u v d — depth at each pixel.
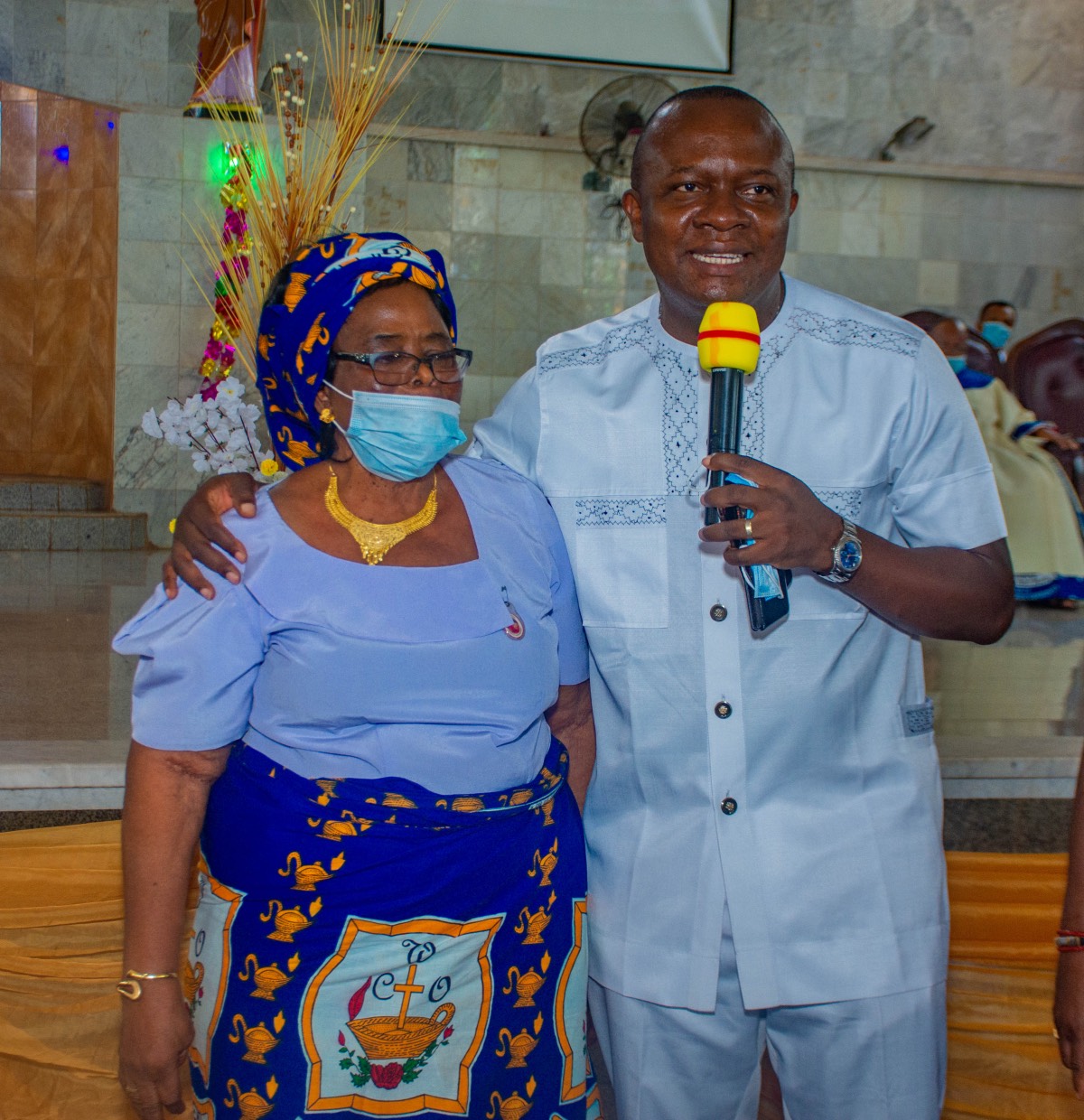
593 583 1.64
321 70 8.34
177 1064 1.43
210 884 1.48
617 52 9.23
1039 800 2.57
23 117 9.41
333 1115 1.42
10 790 2.33
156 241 8.50
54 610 4.96
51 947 2.29
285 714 1.43
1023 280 10.09
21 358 9.69
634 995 1.64
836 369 1.61
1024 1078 2.41
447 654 1.43
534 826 1.52
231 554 1.42
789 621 1.58
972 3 9.84
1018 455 6.47
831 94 9.75
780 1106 2.31
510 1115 1.50
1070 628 5.50
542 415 1.68
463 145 9.06
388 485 1.48
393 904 1.41
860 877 1.58
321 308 1.42
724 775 1.59
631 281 9.38
